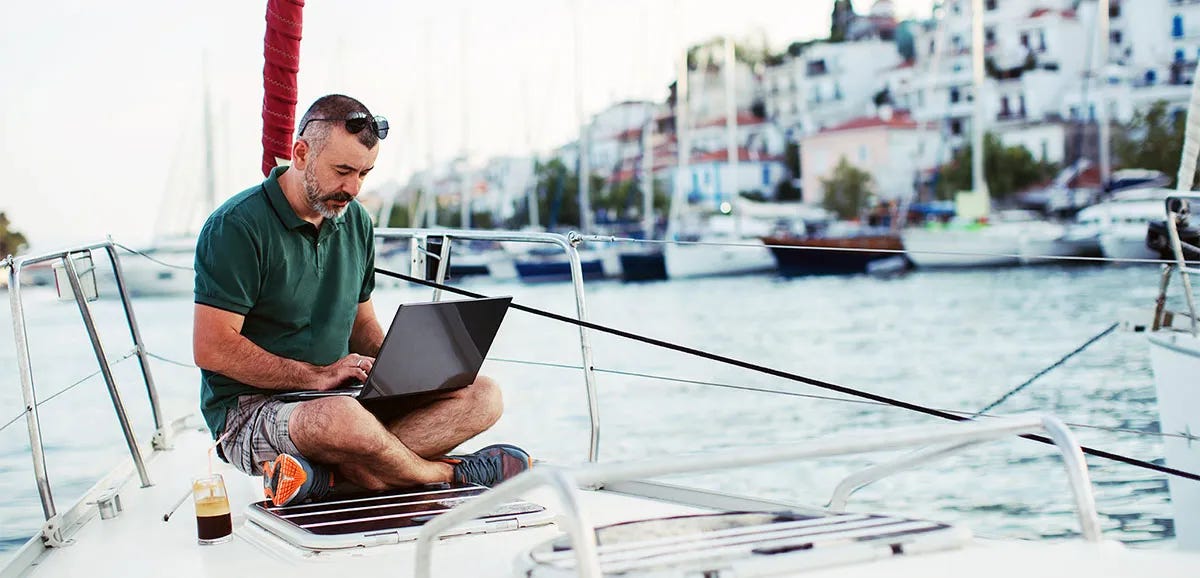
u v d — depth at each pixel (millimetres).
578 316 3201
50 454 16562
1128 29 43375
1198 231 3891
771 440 14094
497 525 2574
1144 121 43156
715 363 21703
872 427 15047
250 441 2926
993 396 16812
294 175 3010
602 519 2693
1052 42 46344
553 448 13172
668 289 34438
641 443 13734
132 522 2850
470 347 2941
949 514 8547
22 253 2846
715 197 47219
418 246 3551
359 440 2742
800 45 50438
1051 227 38625
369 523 2543
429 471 2885
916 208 47406
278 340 3084
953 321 26969
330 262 3156
